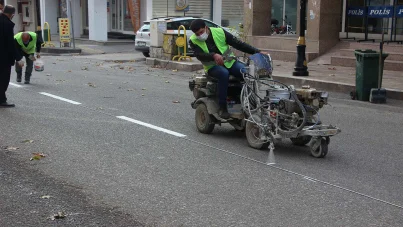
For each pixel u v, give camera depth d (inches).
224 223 197.2
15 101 443.5
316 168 269.9
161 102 457.4
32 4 1438.2
